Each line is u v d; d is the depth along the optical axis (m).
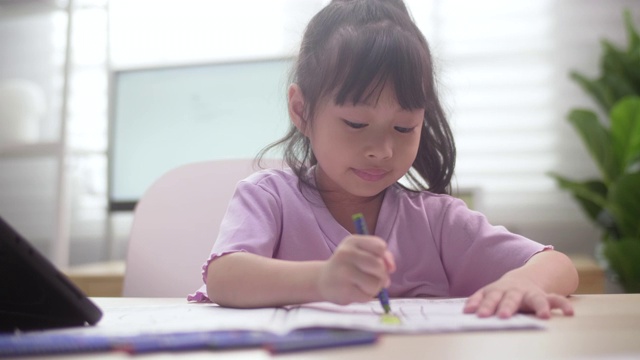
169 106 2.16
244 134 2.09
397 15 0.87
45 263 0.51
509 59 2.46
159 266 1.15
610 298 0.74
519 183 2.44
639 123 2.08
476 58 2.48
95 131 2.61
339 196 0.96
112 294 1.71
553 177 2.19
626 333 0.48
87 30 2.64
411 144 0.81
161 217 1.17
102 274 1.72
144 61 2.60
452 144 1.01
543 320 0.56
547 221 2.42
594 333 0.48
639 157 2.15
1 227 0.49
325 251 0.91
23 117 2.25
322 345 0.41
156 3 2.59
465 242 0.92
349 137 0.79
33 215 2.62
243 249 0.78
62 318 0.53
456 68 2.48
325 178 0.96
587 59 2.43
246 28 2.54
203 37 2.56
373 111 0.78
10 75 2.70
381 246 0.59
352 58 0.78
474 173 2.46
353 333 0.44
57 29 2.68
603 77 2.23
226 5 2.56
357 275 0.58
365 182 0.82
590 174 2.41
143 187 2.16
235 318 0.57
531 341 0.45
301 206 0.93
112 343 0.41
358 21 0.84
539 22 2.46
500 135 2.46
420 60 0.81
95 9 2.62
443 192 1.03
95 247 2.55
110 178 2.19
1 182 2.65
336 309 0.60
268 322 0.53
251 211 0.87
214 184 1.18
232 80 2.11
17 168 2.64
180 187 1.19
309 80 0.86
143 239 1.17
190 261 1.15
